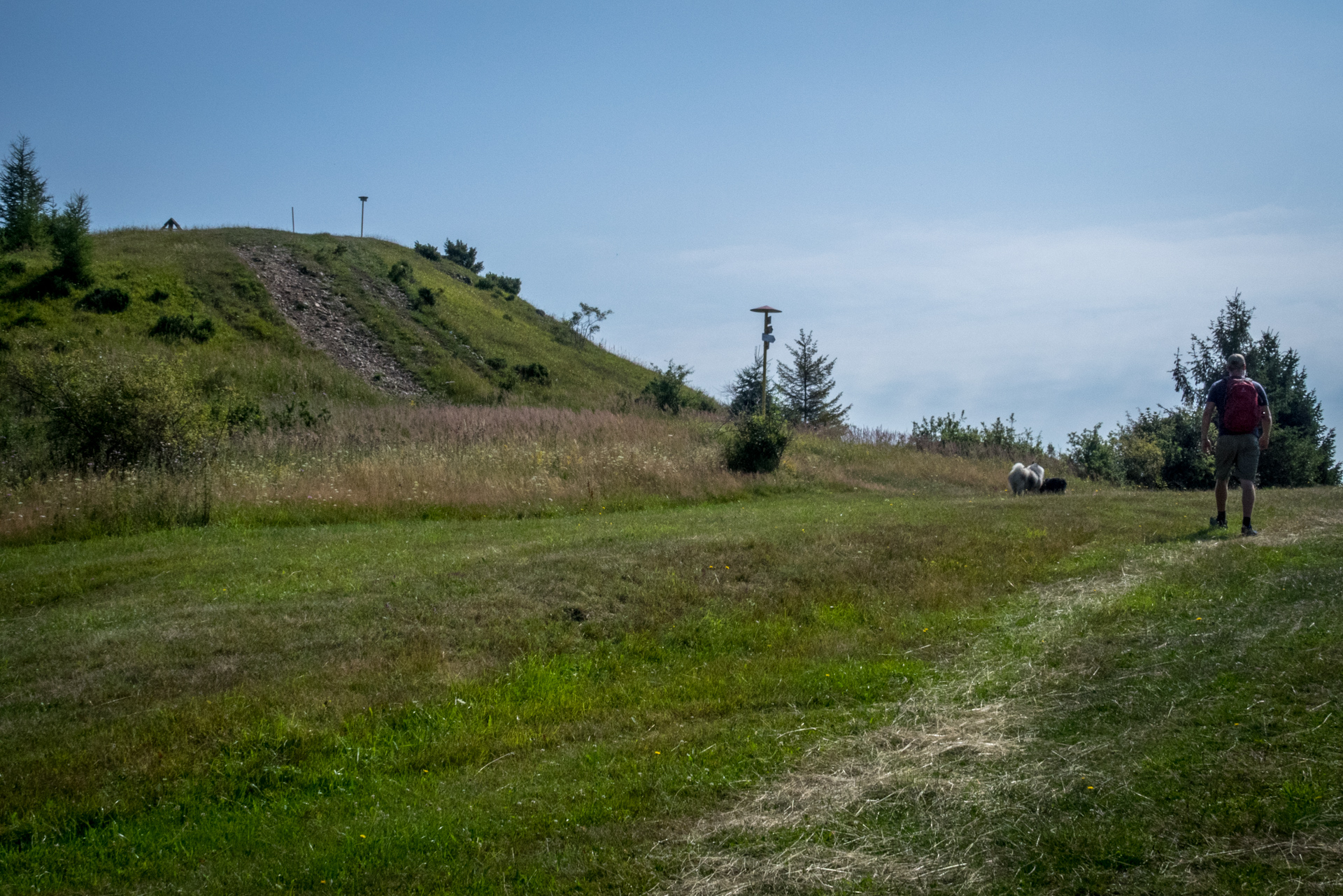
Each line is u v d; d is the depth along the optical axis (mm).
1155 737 4246
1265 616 5961
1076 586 7680
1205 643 5559
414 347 37969
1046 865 3283
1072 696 5062
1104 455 25812
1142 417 26219
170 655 6418
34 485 13188
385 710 5590
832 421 36812
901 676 5918
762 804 4105
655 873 3539
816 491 19156
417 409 29531
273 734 5188
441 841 3953
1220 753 3965
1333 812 3359
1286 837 3244
